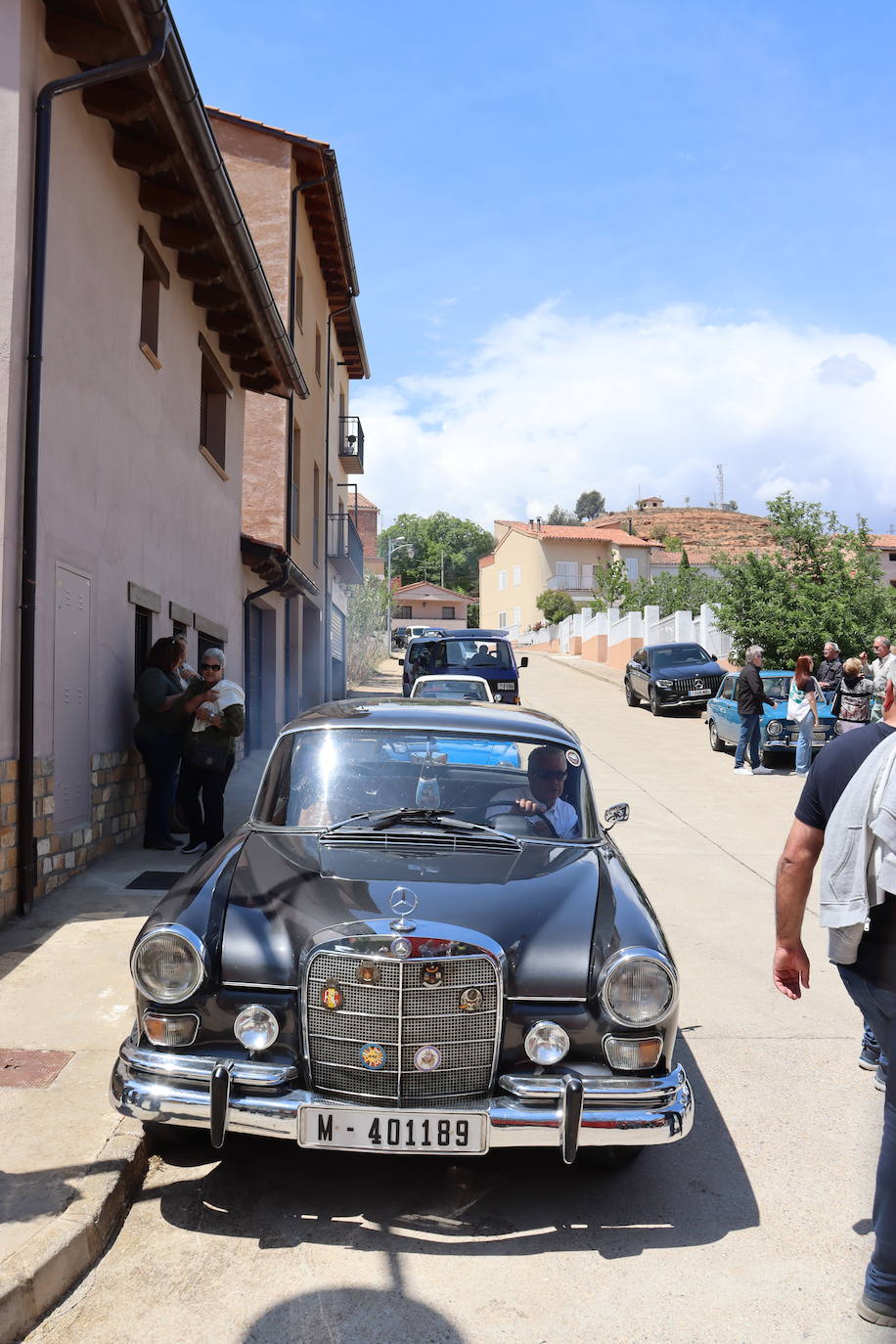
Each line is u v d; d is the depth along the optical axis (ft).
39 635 21.06
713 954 21.40
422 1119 10.48
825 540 71.51
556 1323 9.36
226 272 31.94
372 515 181.16
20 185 19.90
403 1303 9.59
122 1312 9.35
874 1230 9.43
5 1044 14.24
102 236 24.70
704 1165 12.54
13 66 19.85
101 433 24.90
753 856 30.91
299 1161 12.25
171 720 26.32
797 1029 17.28
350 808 14.52
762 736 48.93
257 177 54.65
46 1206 10.25
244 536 43.52
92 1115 12.25
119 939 18.74
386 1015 10.75
